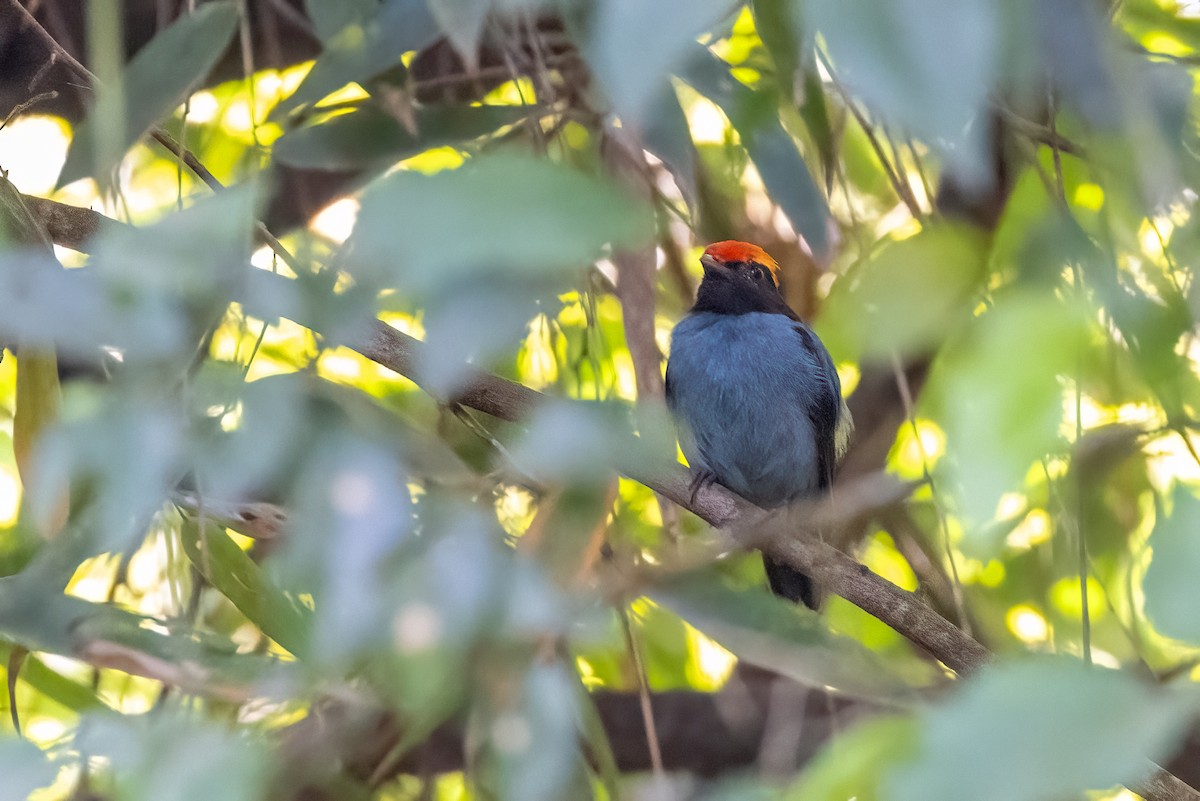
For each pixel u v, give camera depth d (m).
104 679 9.30
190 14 6.05
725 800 3.54
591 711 7.11
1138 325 4.88
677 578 5.81
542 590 4.17
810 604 9.45
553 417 3.95
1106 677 2.88
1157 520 3.64
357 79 6.74
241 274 3.86
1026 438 3.17
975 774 2.75
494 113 7.79
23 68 9.05
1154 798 5.54
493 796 5.47
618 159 8.20
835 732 9.13
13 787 4.12
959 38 2.67
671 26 2.71
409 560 4.15
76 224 6.81
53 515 5.68
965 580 10.04
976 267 4.03
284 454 4.22
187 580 8.21
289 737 4.94
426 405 8.52
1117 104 3.21
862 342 4.02
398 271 3.17
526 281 3.47
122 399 4.06
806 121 7.33
